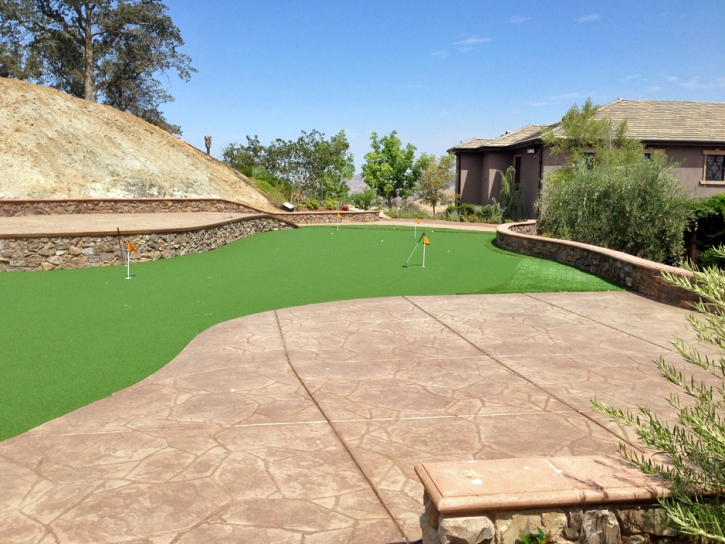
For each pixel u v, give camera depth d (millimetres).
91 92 31281
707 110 25891
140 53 31719
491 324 6906
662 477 2357
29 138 22391
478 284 9719
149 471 3340
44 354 5703
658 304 8109
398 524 2830
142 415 4156
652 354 5742
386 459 3516
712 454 2354
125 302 8188
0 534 2715
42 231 12086
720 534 1979
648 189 14727
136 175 23828
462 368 5273
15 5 28984
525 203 26016
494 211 26734
